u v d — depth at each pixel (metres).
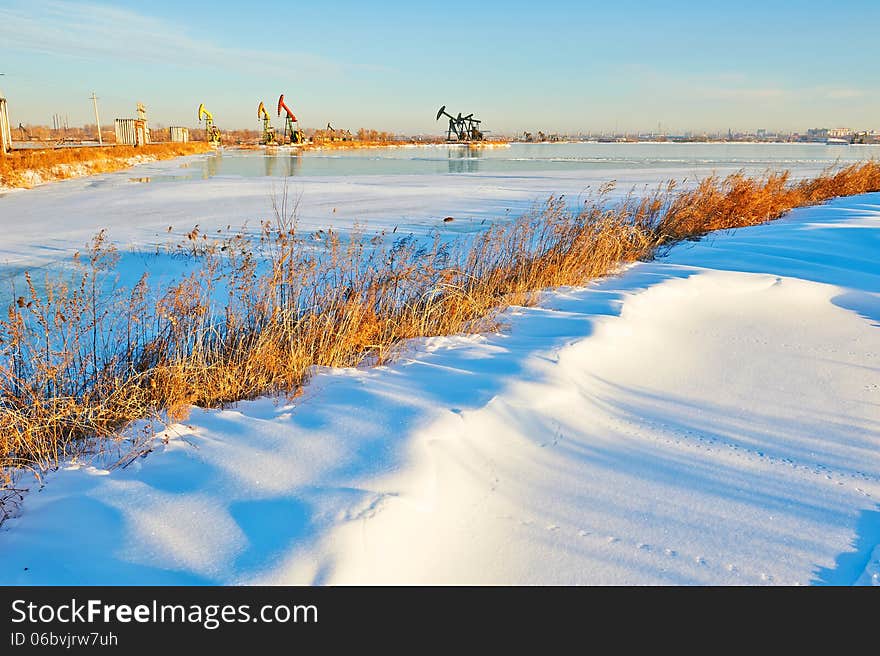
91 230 15.88
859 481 4.03
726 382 5.67
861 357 6.38
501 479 3.88
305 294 6.49
